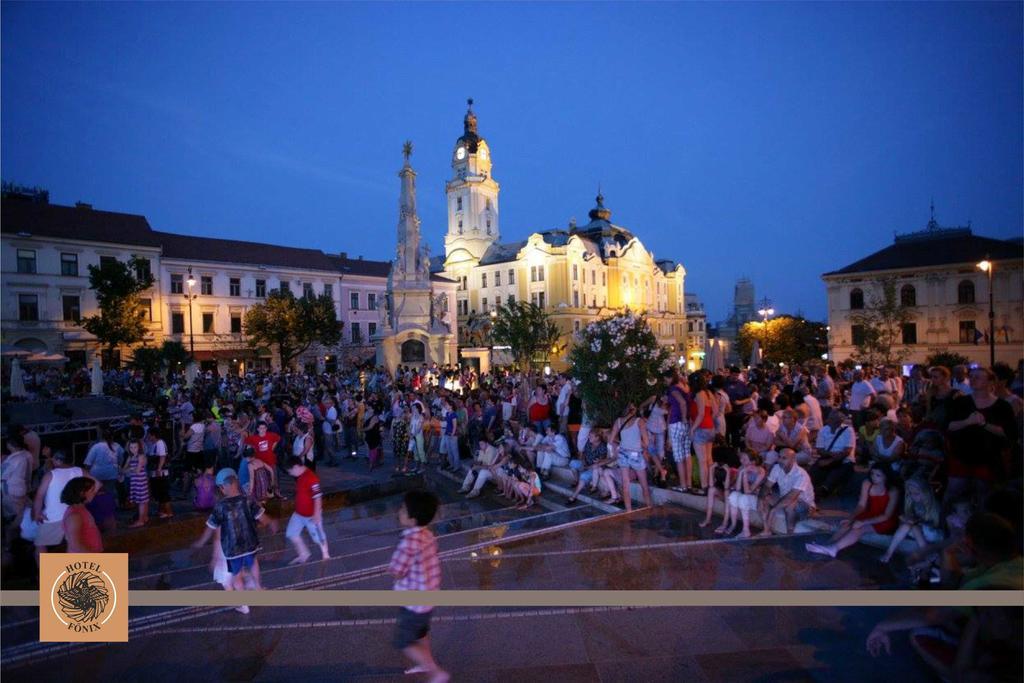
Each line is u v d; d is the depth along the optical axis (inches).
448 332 1521.9
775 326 2546.8
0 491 382.0
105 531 419.2
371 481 595.2
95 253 1711.4
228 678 220.8
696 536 352.8
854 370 749.9
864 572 281.1
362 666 225.9
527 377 842.2
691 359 3540.8
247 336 1940.2
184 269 1888.5
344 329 2298.2
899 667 208.4
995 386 310.3
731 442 488.4
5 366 1336.1
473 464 564.4
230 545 278.7
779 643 227.9
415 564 192.7
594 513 435.2
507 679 212.8
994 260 1727.4
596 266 2878.9
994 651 159.6
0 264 1550.2
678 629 242.5
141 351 1456.7
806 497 343.9
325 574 331.3
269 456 506.6
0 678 228.5
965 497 264.7
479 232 3026.6
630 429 419.8
